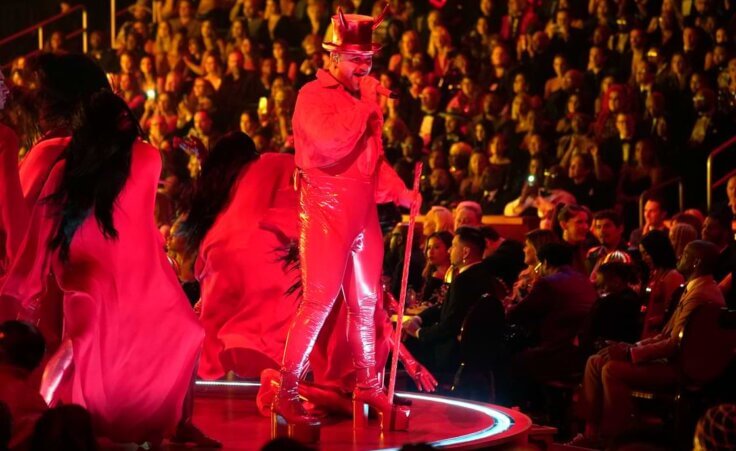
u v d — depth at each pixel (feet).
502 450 28.17
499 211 65.41
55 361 25.95
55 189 26.30
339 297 32.71
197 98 81.25
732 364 34.86
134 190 26.73
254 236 35.83
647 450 17.47
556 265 43.37
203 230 36.76
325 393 31.89
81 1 99.09
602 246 49.26
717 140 62.75
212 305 36.40
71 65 28.22
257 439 28.73
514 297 46.52
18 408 24.09
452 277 45.06
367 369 30.27
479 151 67.00
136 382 26.55
